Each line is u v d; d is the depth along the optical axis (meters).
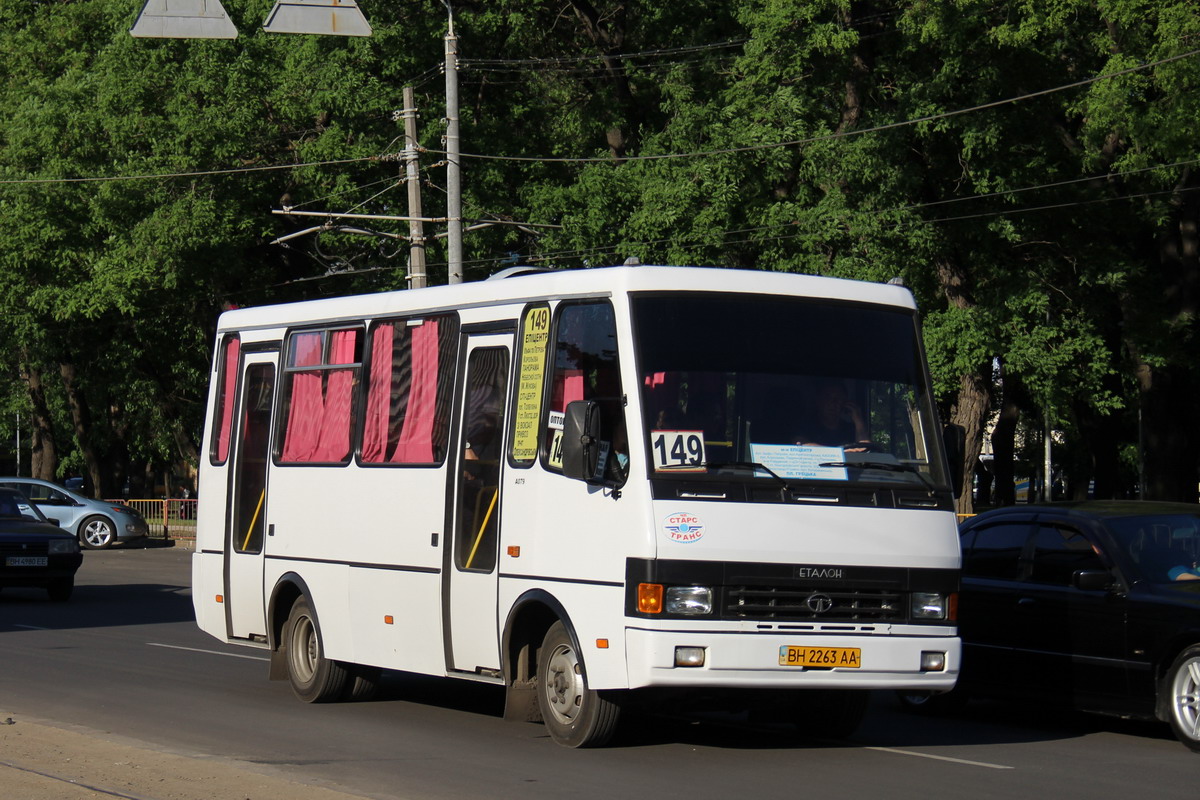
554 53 39.84
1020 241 31.80
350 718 12.45
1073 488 67.00
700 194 32.56
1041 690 12.45
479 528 11.44
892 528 10.36
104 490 63.06
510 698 11.05
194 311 42.59
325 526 13.23
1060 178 32.06
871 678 10.15
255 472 14.40
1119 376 41.72
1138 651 11.64
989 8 28.41
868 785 9.57
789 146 32.12
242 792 8.70
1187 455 37.66
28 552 23.58
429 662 11.91
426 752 10.67
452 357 12.03
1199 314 34.12
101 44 44.22
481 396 11.64
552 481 10.68
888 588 10.27
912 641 10.30
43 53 44.41
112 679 14.70
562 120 38.44
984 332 31.12
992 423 65.00
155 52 37.84
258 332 14.72
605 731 10.58
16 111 41.81
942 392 31.89
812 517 10.14
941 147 31.91
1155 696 11.52
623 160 36.50
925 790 9.42
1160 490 36.94
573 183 37.47
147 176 37.00
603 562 10.10
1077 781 9.84
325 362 13.62
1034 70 30.20
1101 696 11.91
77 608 23.16
